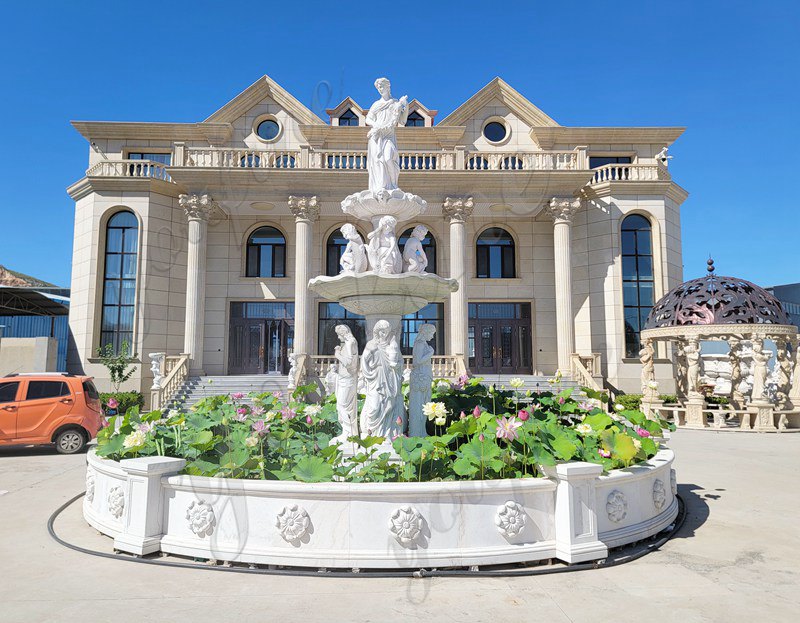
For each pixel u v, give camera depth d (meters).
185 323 21.33
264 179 21.34
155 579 4.15
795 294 35.25
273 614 3.54
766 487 7.94
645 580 4.15
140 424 5.66
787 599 3.81
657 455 6.12
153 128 25.48
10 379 11.60
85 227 23.08
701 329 16.48
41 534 5.50
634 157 26.36
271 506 4.43
